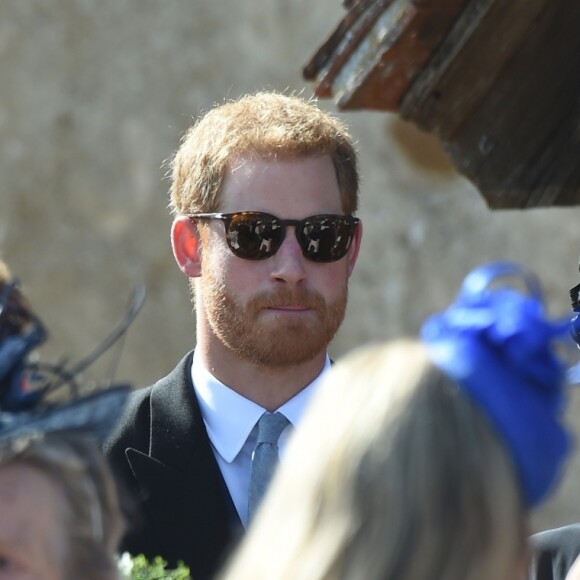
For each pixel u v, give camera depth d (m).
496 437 6.58
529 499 6.67
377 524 6.43
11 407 7.93
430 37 14.39
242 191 12.54
